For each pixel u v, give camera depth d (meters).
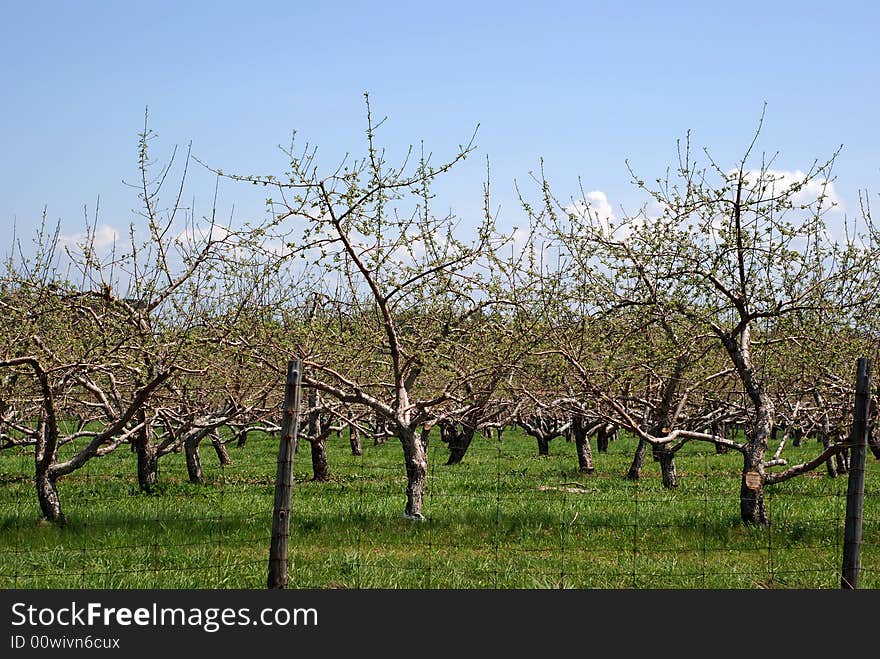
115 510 18.69
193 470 27.06
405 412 18.62
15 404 20.69
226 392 24.09
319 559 14.16
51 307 18.28
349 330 20.20
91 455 17.67
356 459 36.31
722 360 21.80
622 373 19.03
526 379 21.59
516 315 18.45
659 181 17.48
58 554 14.23
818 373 20.56
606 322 18.62
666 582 12.94
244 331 18.53
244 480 27.83
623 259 17.73
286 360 18.70
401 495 22.95
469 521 17.84
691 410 27.09
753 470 17.47
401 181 16.64
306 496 22.59
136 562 13.77
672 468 26.45
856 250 18.00
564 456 39.84
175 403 24.30
